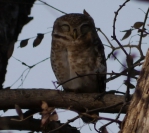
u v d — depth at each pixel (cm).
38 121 962
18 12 1095
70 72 1157
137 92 623
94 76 1147
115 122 738
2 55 1060
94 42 1166
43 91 906
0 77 1070
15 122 952
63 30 1189
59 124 921
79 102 912
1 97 900
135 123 613
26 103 906
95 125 760
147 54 647
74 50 1148
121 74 775
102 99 905
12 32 1085
